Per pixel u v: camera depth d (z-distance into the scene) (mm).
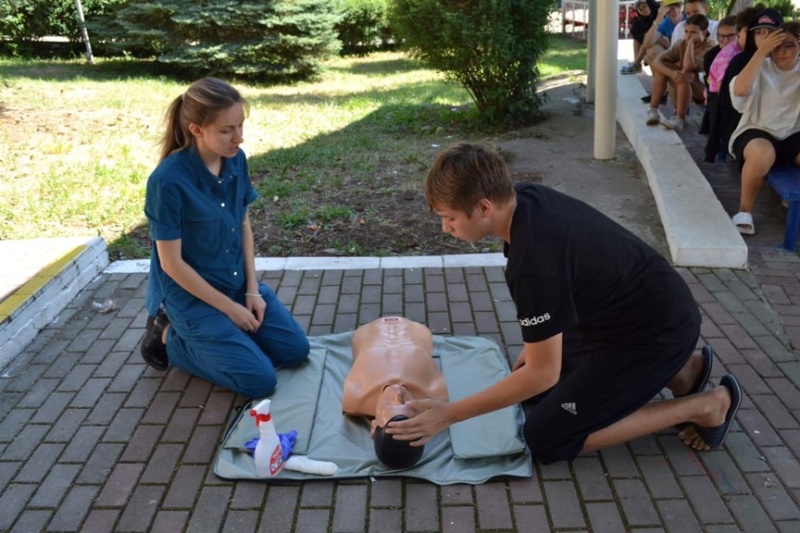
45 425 3299
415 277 4699
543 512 2719
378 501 2787
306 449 3059
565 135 8281
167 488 2891
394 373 3182
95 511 2781
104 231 5660
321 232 5527
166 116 3211
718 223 5035
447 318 4195
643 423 2848
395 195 6309
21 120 8797
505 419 3164
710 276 4629
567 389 2785
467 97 11078
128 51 16312
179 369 3725
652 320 2615
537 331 2312
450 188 2217
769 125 5121
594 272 2488
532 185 2488
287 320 3652
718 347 3801
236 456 3033
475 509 2736
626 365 2678
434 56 8734
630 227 5449
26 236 5523
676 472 2908
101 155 7578
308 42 13188
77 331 4145
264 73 13930
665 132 7172
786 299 4301
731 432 3139
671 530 2623
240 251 3514
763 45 4918
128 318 4281
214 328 3324
